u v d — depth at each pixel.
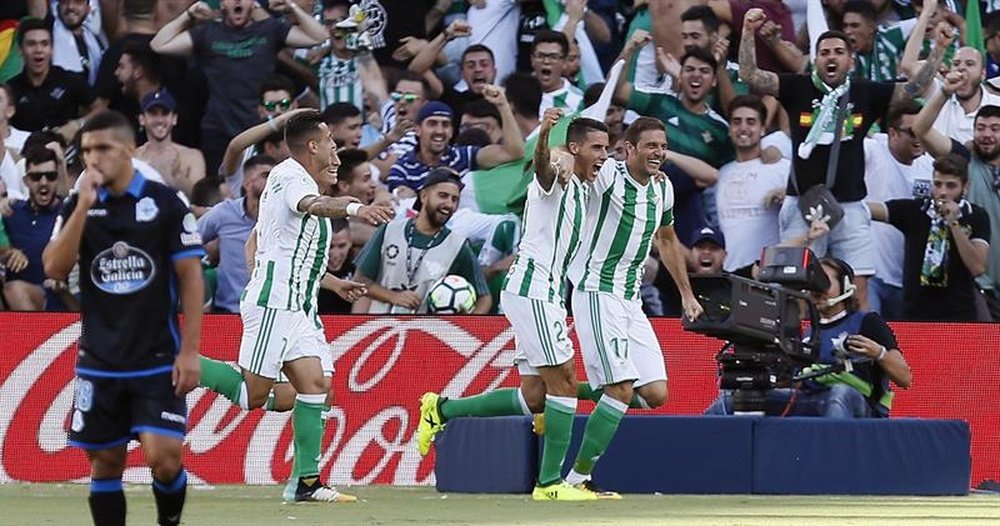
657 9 38.34
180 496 16.59
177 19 38.56
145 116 37.56
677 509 24.42
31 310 35.50
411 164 37.41
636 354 28.11
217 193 37.31
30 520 22.00
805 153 36.44
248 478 33.84
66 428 33.78
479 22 38.81
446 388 34.28
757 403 29.36
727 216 37.22
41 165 36.34
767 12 38.94
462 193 37.31
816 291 30.09
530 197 26.72
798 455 28.66
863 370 31.00
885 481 28.91
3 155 37.12
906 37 38.84
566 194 26.50
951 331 34.66
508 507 25.06
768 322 28.55
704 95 37.72
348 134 37.66
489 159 37.34
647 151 27.12
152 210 15.91
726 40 38.06
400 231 35.44
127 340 15.92
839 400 30.70
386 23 38.84
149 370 15.94
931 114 36.56
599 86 38.03
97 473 16.67
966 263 36.41
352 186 36.25
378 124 38.47
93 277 16.00
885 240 36.66
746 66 36.38
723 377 29.50
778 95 36.69
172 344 16.09
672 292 36.81
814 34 38.25
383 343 34.31
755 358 28.80
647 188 27.28
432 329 34.34
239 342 33.88
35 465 33.78
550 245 26.61
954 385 34.56
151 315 15.97
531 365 26.81
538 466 28.69
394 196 37.03
